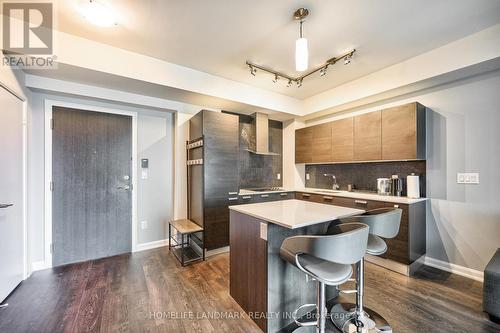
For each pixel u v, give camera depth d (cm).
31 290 223
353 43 240
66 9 187
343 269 138
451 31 220
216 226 317
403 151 280
